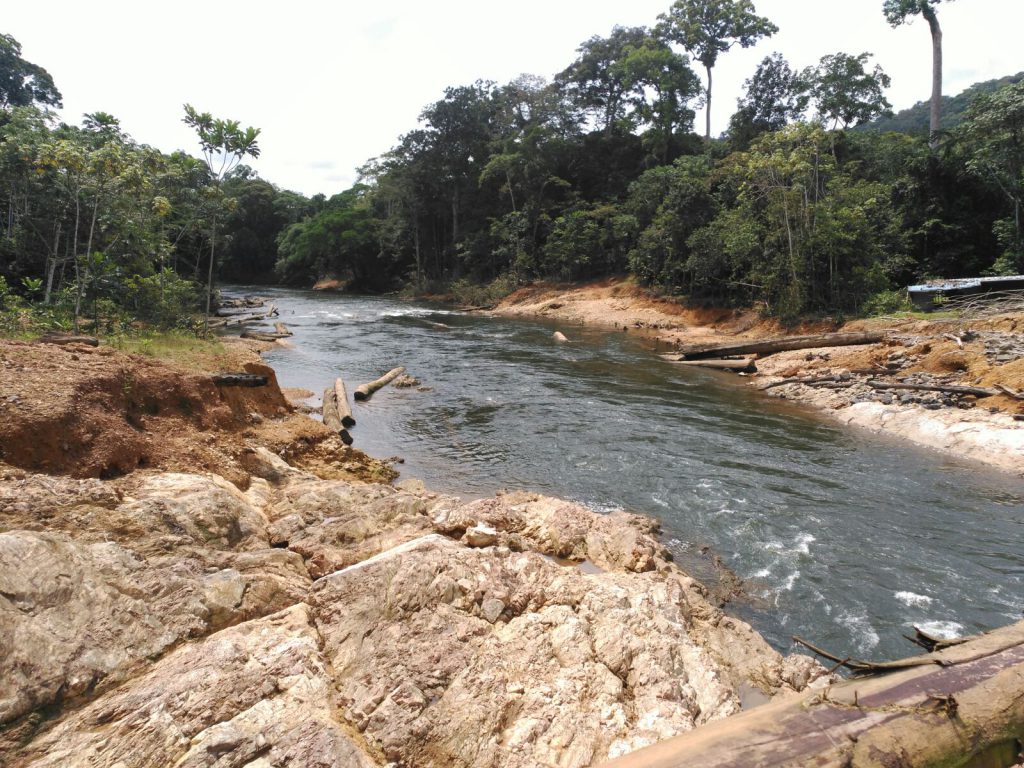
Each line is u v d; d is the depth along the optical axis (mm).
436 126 56875
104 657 4465
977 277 27797
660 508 9867
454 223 59125
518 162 52500
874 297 26031
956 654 3705
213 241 24141
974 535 8984
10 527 5145
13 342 8969
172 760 3871
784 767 2889
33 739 3900
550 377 20391
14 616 4270
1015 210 28266
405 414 15422
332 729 4152
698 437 13656
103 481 6727
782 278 28109
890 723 3117
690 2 52781
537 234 53781
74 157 16750
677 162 43719
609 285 45719
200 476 7652
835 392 17031
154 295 19562
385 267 66875
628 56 52000
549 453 12500
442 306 50625
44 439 6633
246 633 5113
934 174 31469
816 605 7215
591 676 5074
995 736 3145
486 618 5746
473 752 4242
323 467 10891
